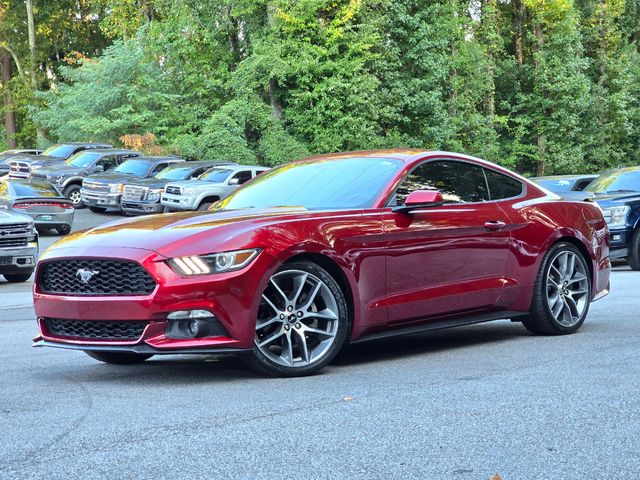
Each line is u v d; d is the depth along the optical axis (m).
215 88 49.19
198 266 5.80
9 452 4.24
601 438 4.36
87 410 5.13
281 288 6.18
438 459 4.03
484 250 7.26
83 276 6.00
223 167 30.69
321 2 45.41
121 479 3.79
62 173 36.00
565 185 21.22
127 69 47.88
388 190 6.80
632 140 63.47
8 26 61.25
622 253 16.22
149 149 45.47
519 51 61.19
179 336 5.80
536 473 3.82
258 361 6.02
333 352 6.29
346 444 4.29
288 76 46.12
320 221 6.31
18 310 11.77
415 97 48.44
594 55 63.75
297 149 44.91
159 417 4.91
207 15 48.41
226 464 3.98
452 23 51.53
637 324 8.47
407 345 7.64
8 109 62.69
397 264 6.64
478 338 7.94
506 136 61.50
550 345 7.34
